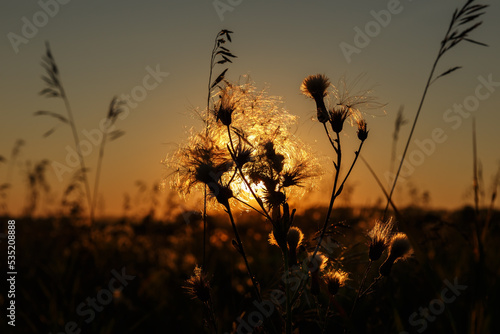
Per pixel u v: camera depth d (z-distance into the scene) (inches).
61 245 246.7
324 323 76.2
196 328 145.8
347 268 91.7
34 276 200.2
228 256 206.2
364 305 112.5
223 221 246.8
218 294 138.2
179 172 81.8
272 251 212.5
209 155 77.1
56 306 160.4
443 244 123.8
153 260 239.9
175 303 168.9
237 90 81.2
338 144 75.7
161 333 148.5
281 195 74.4
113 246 241.0
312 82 79.5
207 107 83.8
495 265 116.6
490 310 88.1
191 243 226.8
